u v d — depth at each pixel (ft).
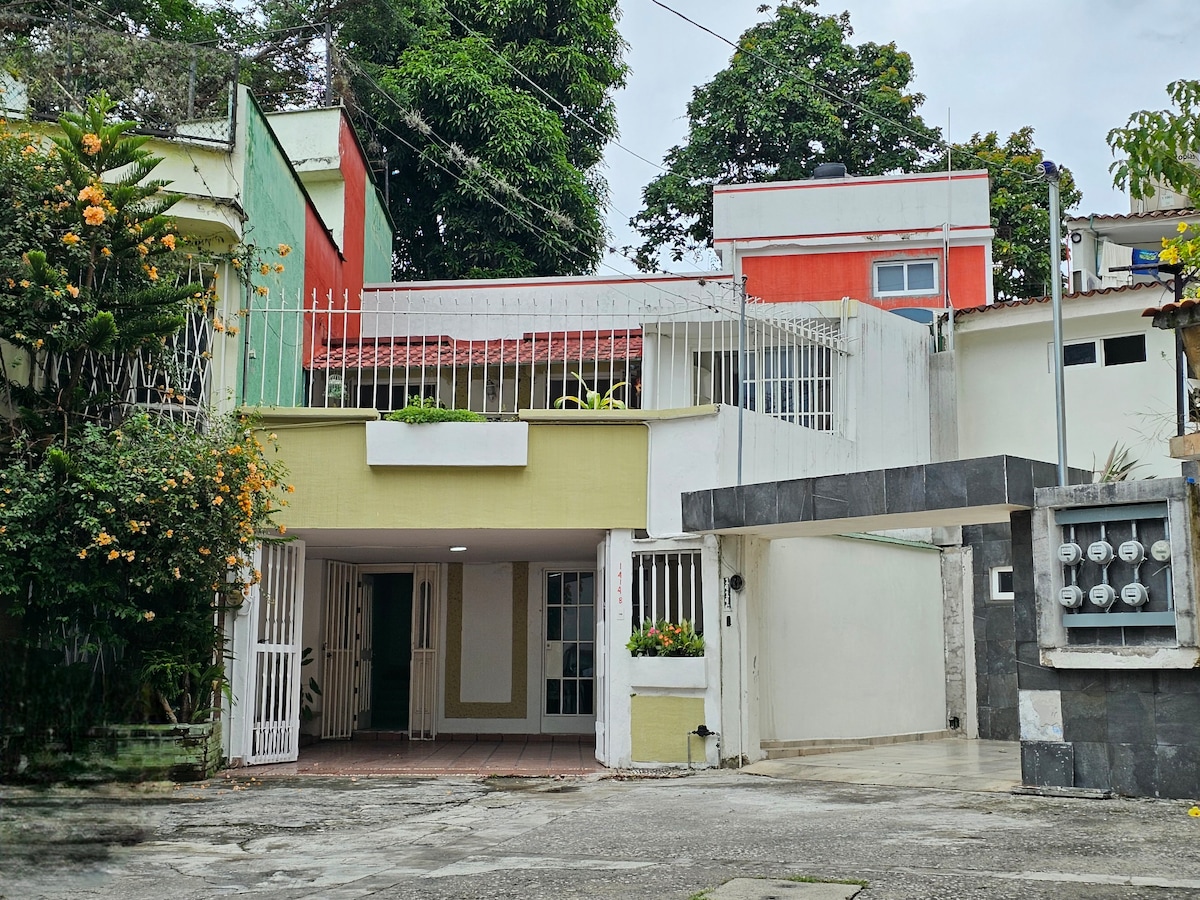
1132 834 22.90
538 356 48.75
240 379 39.47
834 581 44.14
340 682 51.83
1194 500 27.78
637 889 18.45
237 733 38.04
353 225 59.67
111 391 35.73
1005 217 82.38
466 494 39.19
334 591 51.75
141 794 31.04
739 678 37.68
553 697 52.47
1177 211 55.57
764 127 85.05
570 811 28.07
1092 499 28.99
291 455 39.47
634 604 39.09
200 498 33.27
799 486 34.19
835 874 19.39
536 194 78.07
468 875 20.03
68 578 31.94
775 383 46.47
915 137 87.51
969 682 49.26
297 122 57.77
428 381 49.34
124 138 32.89
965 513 31.60
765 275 64.80
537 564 53.06
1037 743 29.86
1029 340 51.67
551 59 81.10
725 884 18.63
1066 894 17.46
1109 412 49.32
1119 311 48.42
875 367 48.67
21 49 41.06
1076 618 29.19
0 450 32.53
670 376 46.34
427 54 78.13
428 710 52.37
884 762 38.06
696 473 38.58
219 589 35.04
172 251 36.17
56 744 32.53
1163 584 27.99
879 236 63.77
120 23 66.33
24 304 31.68
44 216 32.09
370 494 39.22
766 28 90.94
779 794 30.63
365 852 22.58
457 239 80.18
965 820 25.18
